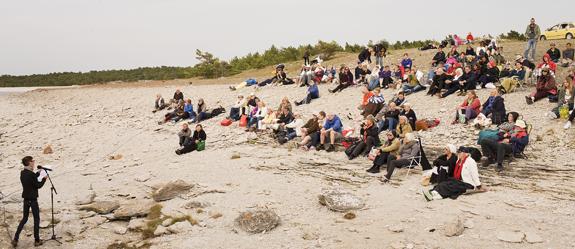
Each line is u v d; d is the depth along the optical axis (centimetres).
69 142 2205
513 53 2930
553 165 1228
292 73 4156
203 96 3044
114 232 1028
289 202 1109
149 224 1038
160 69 7869
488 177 1170
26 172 962
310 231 935
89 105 3469
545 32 3662
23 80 8662
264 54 5744
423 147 1492
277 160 1503
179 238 958
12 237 996
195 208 1110
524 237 819
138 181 1412
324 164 1421
